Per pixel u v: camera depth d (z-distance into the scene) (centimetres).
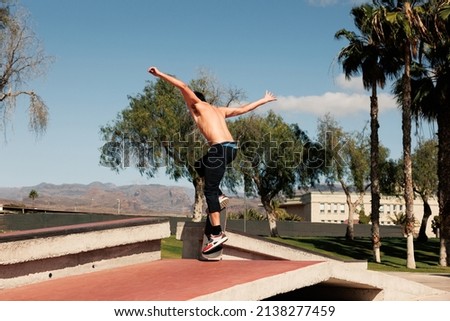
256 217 6525
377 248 3027
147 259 806
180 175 4325
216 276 620
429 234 7506
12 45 3102
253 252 866
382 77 2909
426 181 4412
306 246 3750
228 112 760
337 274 727
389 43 2670
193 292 538
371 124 3028
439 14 2545
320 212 7619
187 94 701
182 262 757
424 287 925
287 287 627
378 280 819
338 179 4591
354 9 2816
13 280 660
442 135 2888
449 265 2889
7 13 3109
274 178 4697
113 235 753
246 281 577
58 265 706
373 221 3050
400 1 2647
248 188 4931
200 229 809
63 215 4466
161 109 4291
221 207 721
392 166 4731
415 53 2664
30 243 668
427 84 2806
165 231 818
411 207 2738
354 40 2838
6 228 4344
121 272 720
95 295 577
